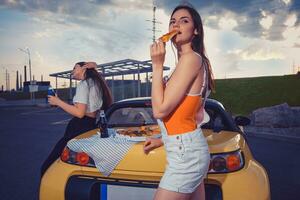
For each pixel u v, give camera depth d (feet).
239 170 8.11
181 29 5.75
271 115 47.65
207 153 5.77
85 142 8.85
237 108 91.04
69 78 120.06
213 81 6.23
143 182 7.96
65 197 8.54
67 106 10.72
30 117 74.64
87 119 11.05
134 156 7.98
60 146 10.37
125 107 12.75
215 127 11.09
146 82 86.58
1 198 14.52
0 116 78.28
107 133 9.43
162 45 5.52
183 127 5.58
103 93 11.34
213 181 7.89
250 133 42.42
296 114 48.11
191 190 5.64
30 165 21.49
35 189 15.92
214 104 11.76
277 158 24.59
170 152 5.66
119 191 8.16
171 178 5.56
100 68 82.48
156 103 5.44
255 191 7.79
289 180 17.88
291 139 35.63
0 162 22.48
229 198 7.68
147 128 10.73
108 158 8.16
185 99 5.56
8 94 262.67
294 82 94.22
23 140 34.09
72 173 8.71
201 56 5.84
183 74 5.41
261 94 94.94
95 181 8.45
